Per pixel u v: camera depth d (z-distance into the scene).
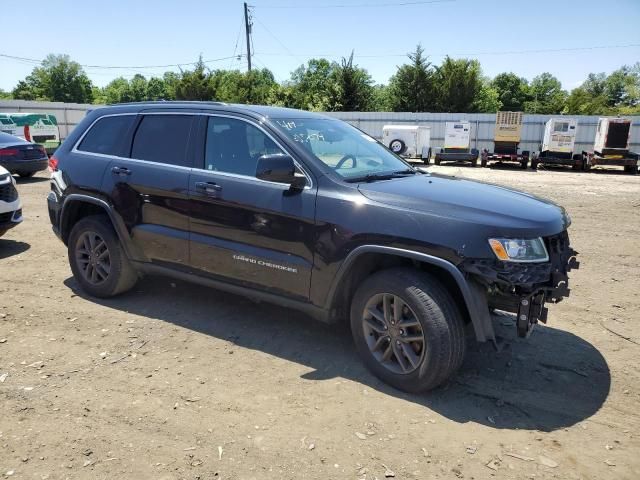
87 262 5.07
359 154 4.33
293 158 3.86
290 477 2.68
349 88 42.97
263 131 4.04
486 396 3.48
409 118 31.06
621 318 4.87
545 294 3.32
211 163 4.24
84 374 3.67
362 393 3.48
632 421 3.23
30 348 4.04
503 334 4.45
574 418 3.26
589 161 23.94
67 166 5.06
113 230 4.83
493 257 3.14
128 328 4.43
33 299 5.06
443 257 3.23
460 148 25.81
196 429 3.06
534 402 3.42
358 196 3.58
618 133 23.28
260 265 3.94
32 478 2.62
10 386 3.48
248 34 44.38
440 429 3.11
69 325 4.47
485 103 57.91
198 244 4.25
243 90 46.09
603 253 7.19
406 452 2.89
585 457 2.88
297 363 3.88
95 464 2.74
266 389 3.52
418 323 3.35
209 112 4.37
